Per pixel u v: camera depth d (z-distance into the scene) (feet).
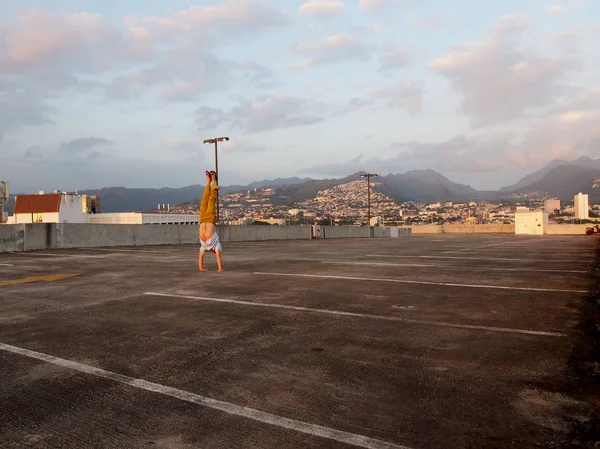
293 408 9.81
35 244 55.42
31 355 13.66
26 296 23.44
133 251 55.62
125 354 13.73
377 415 9.39
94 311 19.77
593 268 35.94
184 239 78.74
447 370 12.07
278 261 42.83
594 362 12.57
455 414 9.39
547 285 26.61
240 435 8.63
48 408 9.97
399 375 11.73
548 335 15.44
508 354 13.39
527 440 8.27
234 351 13.96
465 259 45.21
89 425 9.15
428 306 20.53
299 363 12.78
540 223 179.01
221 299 22.43
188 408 9.89
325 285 26.84
